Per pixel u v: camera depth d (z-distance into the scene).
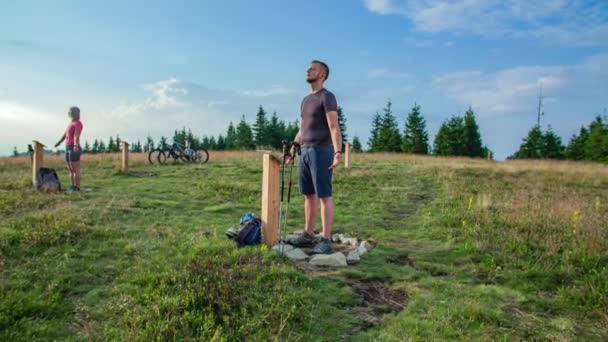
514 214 7.64
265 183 5.27
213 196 9.72
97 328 3.15
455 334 3.22
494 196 11.02
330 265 4.77
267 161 5.25
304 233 5.57
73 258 4.55
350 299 3.87
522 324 3.50
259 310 3.40
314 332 3.26
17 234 5.05
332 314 3.55
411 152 50.59
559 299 4.02
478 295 4.06
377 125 59.81
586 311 3.79
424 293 4.07
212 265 4.21
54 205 7.48
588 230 6.27
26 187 9.90
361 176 14.52
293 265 4.55
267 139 60.47
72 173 9.86
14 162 17.31
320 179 5.20
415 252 5.62
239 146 61.00
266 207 5.23
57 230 5.30
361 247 5.48
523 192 11.94
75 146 9.70
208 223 6.66
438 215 8.20
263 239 5.21
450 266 5.02
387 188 12.20
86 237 5.30
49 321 3.21
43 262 4.36
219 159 21.14
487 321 3.50
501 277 4.68
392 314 3.63
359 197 10.58
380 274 4.56
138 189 10.53
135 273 4.14
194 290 3.62
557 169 19.78
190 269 4.04
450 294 4.09
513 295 4.11
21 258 4.43
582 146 49.12
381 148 53.12
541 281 4.53
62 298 3.63
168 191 10.35
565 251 5.34
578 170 19.84
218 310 3.38
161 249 4.96
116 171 14.72
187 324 3.13
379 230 6.93
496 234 6.41
